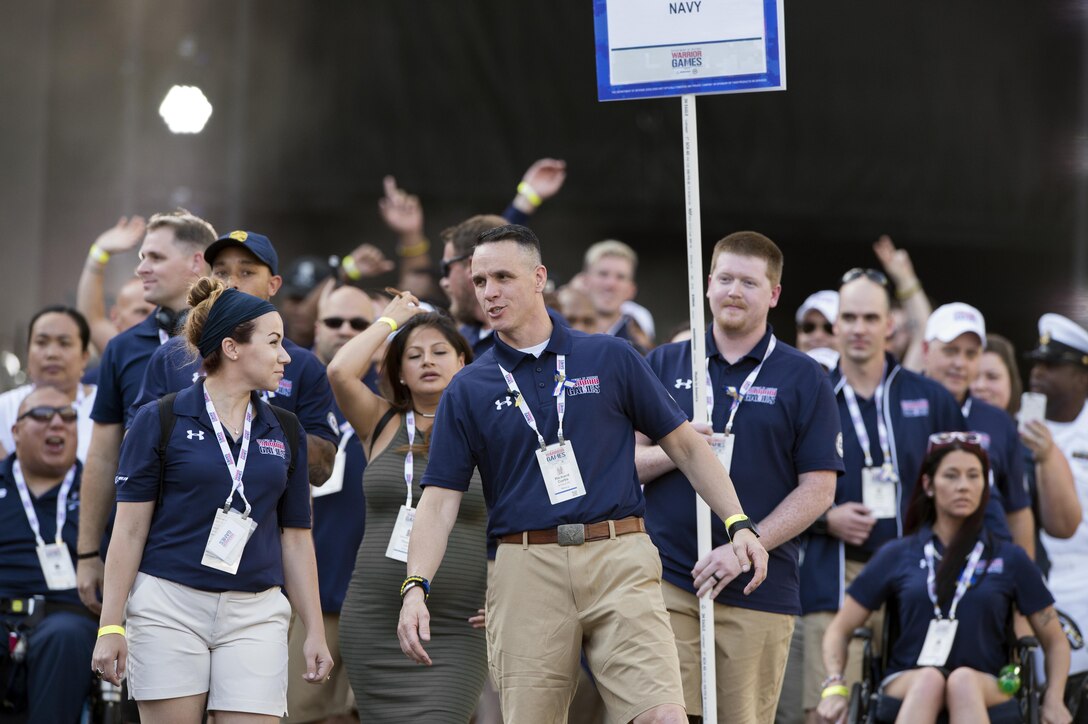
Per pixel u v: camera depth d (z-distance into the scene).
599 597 14.70
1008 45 45.62
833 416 17.81
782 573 17.66
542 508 14.83
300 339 26.19
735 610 17.38
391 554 18.36
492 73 45.22
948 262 49.25
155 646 15.14
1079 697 23.42
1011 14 45.50
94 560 18.45
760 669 17.56
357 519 21.70
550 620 14.74
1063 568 25.44
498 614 14.98
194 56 44.47
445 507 15.16
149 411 15.63
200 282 16.19
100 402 18.58
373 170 44.88
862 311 23.38
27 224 44.44
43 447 21.48
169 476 15.49
